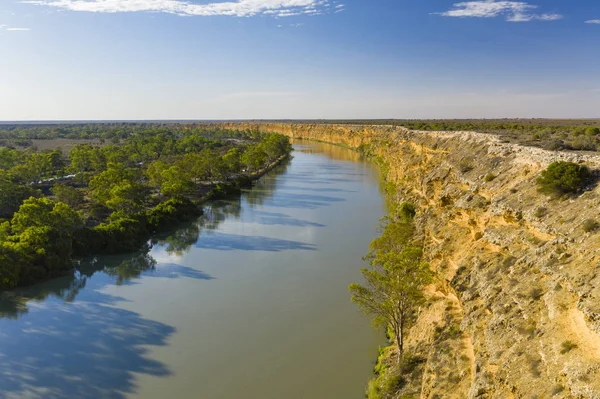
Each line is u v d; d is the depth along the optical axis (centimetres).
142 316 4444
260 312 4494
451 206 4250
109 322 4319
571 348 1869
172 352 3788
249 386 3316
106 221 7256
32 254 5441
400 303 3234
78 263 5966
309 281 5266
